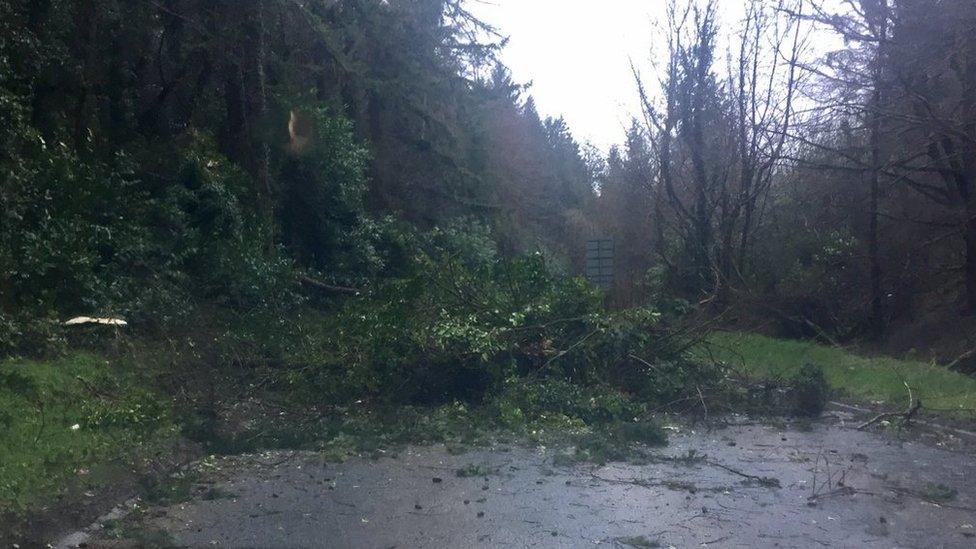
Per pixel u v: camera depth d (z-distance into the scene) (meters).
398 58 31.05
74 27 18.11
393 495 9.03
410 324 14.41
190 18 21.25
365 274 25.48
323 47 26.94
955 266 26.23
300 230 25.06
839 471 10.15
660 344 15.59
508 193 41.19
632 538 7.55
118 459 9.38
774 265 30.39
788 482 9.61
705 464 10.52
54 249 13.84
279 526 7.93
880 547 7.34
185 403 12.79
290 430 11.84
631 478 9.79
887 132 23.00
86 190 15.60
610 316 15.32
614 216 45.75
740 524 7.98
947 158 22.78
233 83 23.11
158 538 7.42
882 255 26.88
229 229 19.92
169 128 23.52
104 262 16.19
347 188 25.88
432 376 14.26
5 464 8.36
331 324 15.88
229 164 21.56
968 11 20.20
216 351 15.47
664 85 34.28
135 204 17.94
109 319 13.96
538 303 15.41
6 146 13.45
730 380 15.55
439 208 34.12
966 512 8.40
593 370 14.77
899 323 26.94
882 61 22.41
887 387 16.09
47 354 12.34
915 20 21.33
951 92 22.00
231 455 10.84
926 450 11.45
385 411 13.18
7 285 12.64
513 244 37.47
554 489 9.27
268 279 19.52
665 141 34.28
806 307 27.70
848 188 27.59
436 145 33.31
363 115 31.61
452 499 8.86
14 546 7.02
